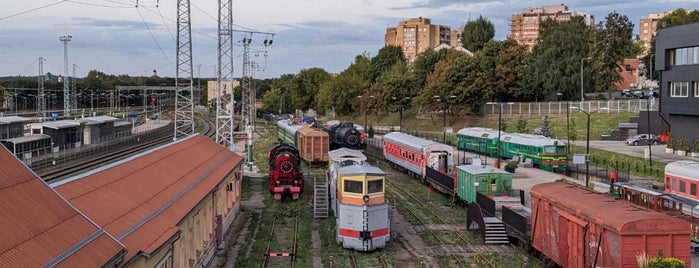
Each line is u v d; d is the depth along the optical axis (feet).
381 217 93.04
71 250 40.78
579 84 302.45
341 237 93.66
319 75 485.15
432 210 124.57
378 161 216.13
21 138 191.42
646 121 235.40
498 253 90.38
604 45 312.29
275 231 104.83
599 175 159.53
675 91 198.29
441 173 141.18
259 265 82.33
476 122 316.19
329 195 124.98
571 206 74.23
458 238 100.01
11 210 39.70
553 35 317.63
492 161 206.80
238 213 118.21
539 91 321.73
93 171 61.11
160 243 53.36
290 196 137.49
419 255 90.22
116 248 45.50
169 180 75.20
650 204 97.71
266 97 561.43
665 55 200.23
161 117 521.24
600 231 66.85
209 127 363.76
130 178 66.39
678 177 108.27
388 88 338.54
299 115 522.47
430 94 310.86
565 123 272.31
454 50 388.57
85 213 50.26
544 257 83.35
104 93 616.80
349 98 410.52
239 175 120.37
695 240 89.35
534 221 85.76
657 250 63.10
